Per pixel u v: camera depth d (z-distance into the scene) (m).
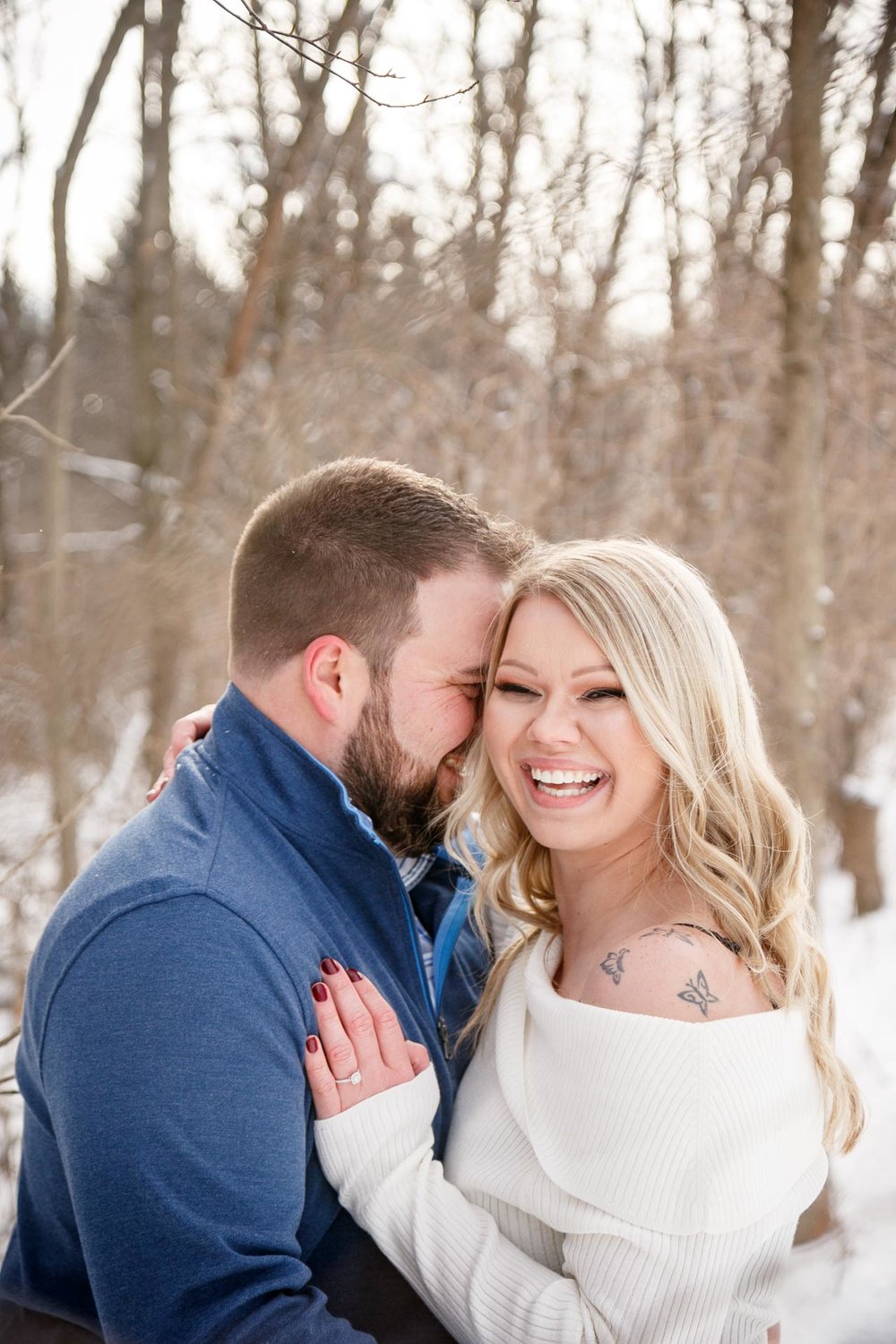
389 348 4.93
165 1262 1.16
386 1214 1.33
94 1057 1.19
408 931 1.50
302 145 4.41
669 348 4.62
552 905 1.67
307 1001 1.31
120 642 4.85
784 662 3.19
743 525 4.73
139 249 5.51
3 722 4.37
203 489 5.09
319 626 1.47
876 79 3.16
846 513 5.12
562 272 4.95
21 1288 1.46
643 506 5.08
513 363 5.04
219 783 1.44
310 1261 1.37
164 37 4.85
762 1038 1.28
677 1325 1.24
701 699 1.43
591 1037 1.28
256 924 1.28
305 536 1.48
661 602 1.42
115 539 5.52
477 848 1.80
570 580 1.43
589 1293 1.26
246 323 4.76
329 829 1.42
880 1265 2.52
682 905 1.42
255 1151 1.21
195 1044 1.19
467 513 1.57
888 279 3.84
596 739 1.42
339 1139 1.33
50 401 4.98
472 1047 1.64
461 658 1.53
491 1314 1.27
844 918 5.43
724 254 4.47
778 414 4.19
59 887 3.91
